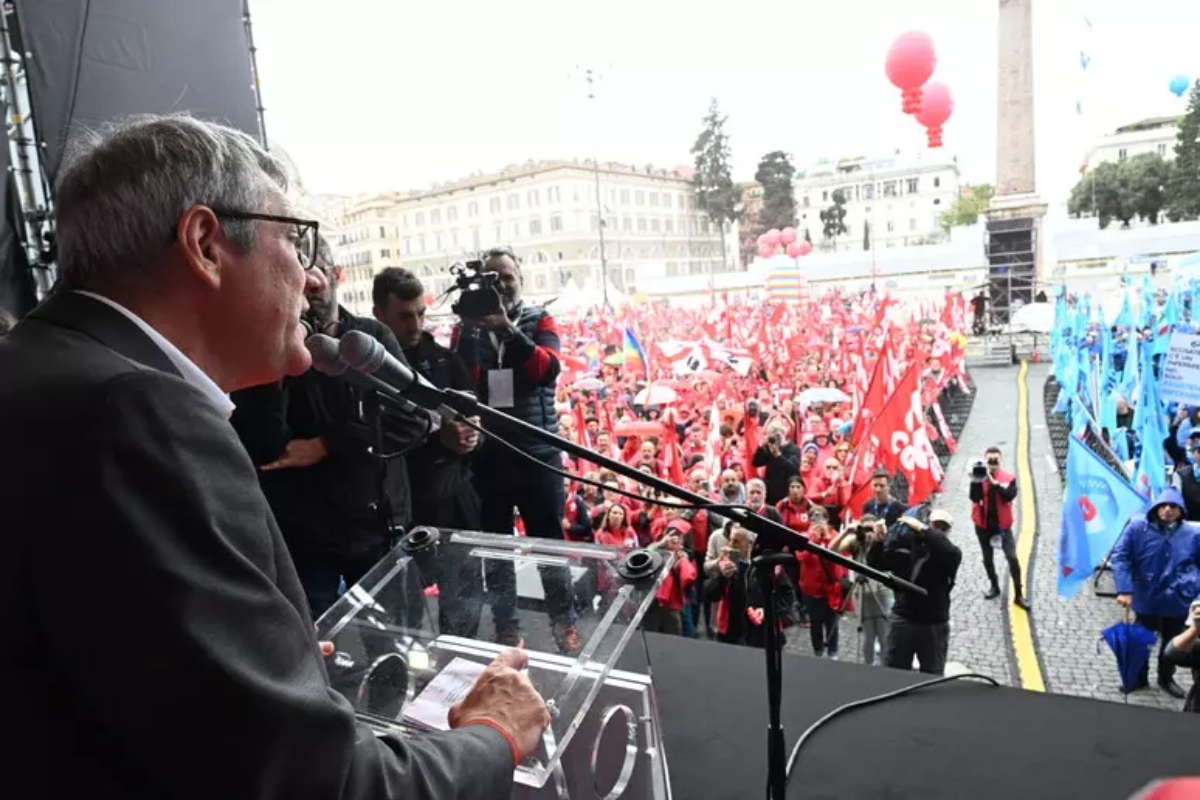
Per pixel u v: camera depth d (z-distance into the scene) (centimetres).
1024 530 526
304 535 259
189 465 72
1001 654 417
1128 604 385
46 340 78
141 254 85
